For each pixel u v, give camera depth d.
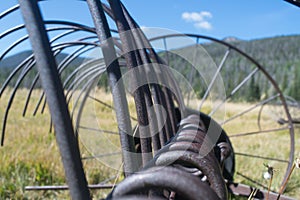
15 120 8.10
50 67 0.87
